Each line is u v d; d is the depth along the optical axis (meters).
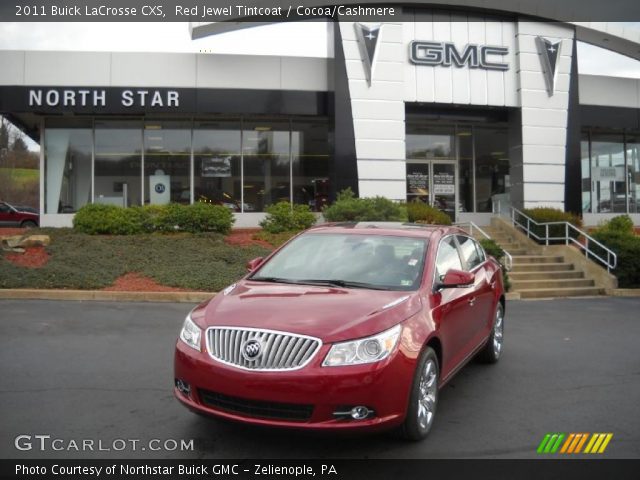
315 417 3.94
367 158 17.28
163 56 17.08
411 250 5.48
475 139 21.00
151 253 13.28
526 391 5.97
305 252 5.70
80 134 18.45
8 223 25.36
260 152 19.11
